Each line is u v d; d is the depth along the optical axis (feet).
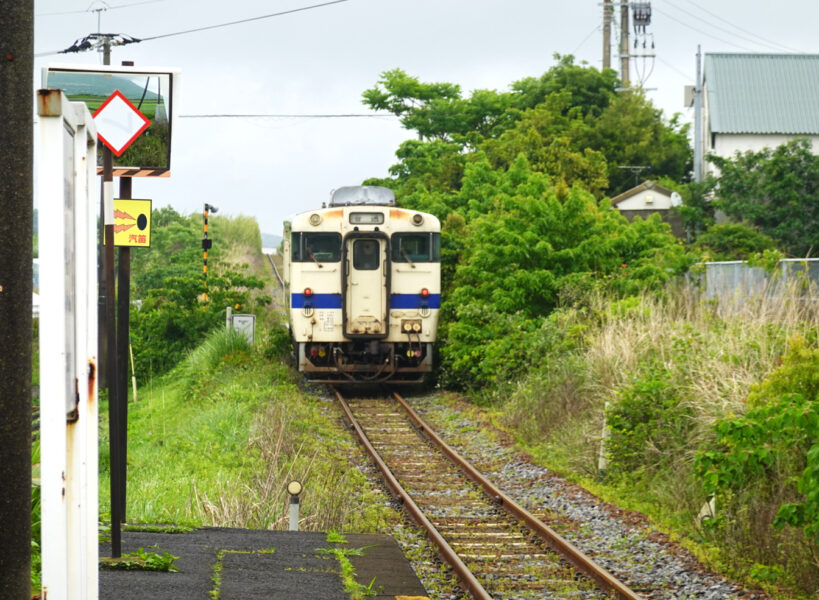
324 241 114.73
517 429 89.61
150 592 33.55
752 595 43.16
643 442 66.69
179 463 72.74
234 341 129.39
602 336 88.22
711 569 47.06
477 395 108.37
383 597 37.04
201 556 40.37
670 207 240.94
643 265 108.68
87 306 25.44
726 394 62.23
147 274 215.10
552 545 53.21
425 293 115.55
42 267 21.39
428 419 100.63
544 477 70.90
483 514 61.46
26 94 21.74
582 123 277.85
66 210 22.86
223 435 81.56
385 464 76.64
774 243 201.98
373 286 114.93
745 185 214.07
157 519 51.24
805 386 49.73
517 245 109.40
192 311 148.56
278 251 294.05
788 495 51.06
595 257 111.14
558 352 96.32
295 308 114.62
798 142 217.15
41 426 21.67
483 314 109.19
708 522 49.88
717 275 102.47
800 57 267.18
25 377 21.81
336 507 58.80
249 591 35.12
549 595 44.21
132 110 47.73
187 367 131.54
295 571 39.14
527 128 263.49
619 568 48.49
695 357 70.13
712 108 255.91
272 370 122.72
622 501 61.77
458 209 163.73
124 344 46.44
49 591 21.95
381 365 116.78
